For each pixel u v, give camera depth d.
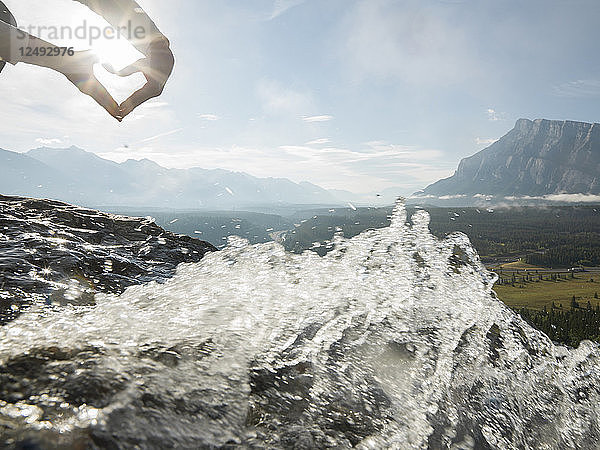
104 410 0.93
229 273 2.31
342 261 2.46
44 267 2.41
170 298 1.86
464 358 1.87
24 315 1.47
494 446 1.45
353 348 1.73
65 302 2.00
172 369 1.18
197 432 0.99
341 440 1.21
